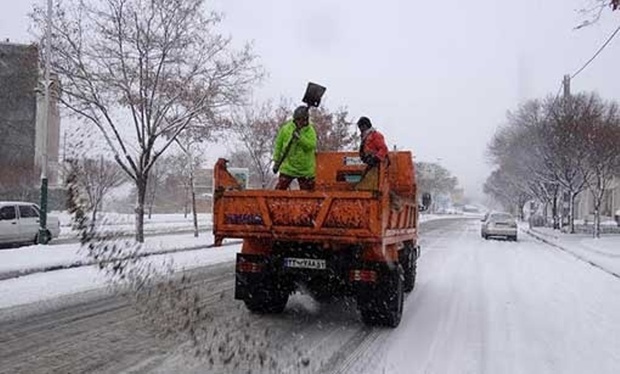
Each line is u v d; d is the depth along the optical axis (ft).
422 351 23.73
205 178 140.97
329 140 89.76
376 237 25.03
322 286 28.48
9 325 25.52
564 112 116.16
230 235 26.89
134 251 33.45
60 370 19.48
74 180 30.37
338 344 24.59
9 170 70.33
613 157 110.83
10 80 67.05
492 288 43.39
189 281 39.34
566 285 46.47
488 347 24.72
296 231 25.98
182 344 23.06
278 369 20.40
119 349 22.09
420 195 45.06
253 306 29.48
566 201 143.74
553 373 21.16
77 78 61.77
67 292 33.19
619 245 92.17
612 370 21.72
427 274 51.52
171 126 64.75
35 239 69.46
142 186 63.41
